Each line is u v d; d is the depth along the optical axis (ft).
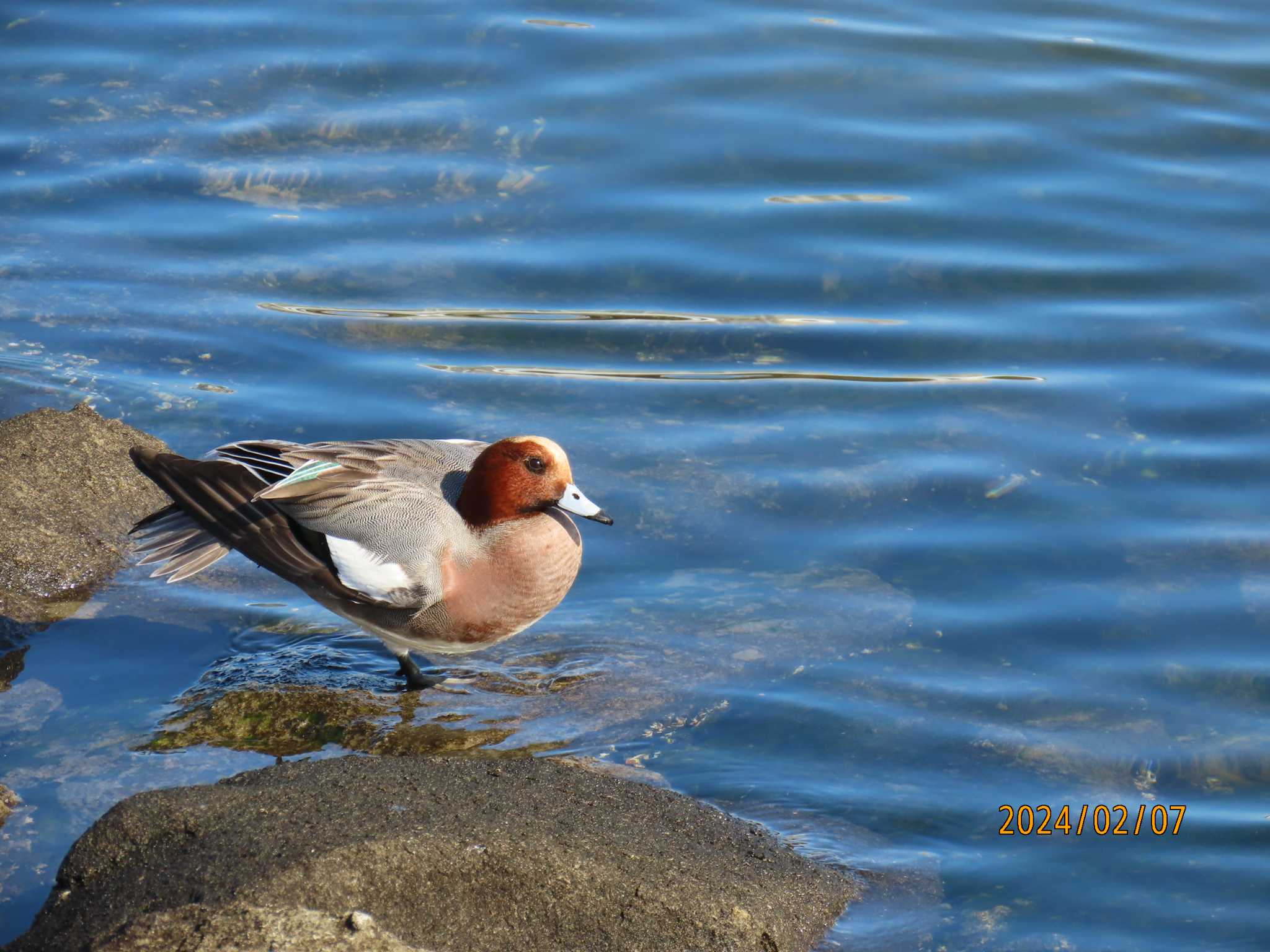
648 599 37.70
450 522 33.09
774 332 49.80
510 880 24.63
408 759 29.22
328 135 58.90
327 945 22.15
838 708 33.24
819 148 59.16
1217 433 44.21
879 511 41.19
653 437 44.62
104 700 32.89
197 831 25.43
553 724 32.58
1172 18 69.77
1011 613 36.73
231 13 67.87
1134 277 52.31
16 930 25.12
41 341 47.24
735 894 25.32
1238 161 58.75
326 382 46.73
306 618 37.06
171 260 52.21
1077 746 32.04
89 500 39.83
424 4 68.80
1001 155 59.00
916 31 67.92
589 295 51.39
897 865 28.17
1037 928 26.48
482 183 56.80
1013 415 45.47
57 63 62.80
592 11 68.80
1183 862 28.37
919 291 51.88
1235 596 37.11
